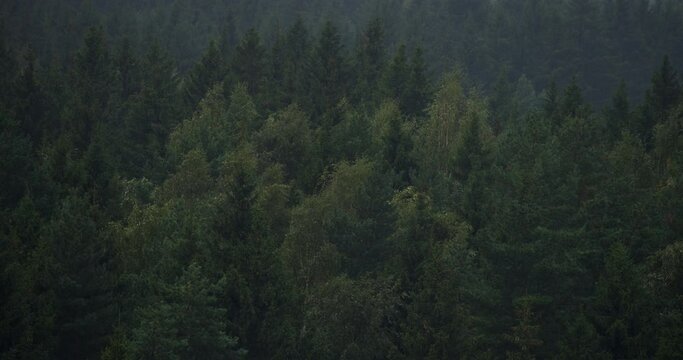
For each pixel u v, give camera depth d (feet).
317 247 128.67
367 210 136.98
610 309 111.14
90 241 116.06
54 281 110.11
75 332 111.96
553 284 122.11
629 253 126.62
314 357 111.45
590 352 106.73
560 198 135.13
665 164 173.78
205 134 181.27
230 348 108.68
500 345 119.03
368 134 174.09
